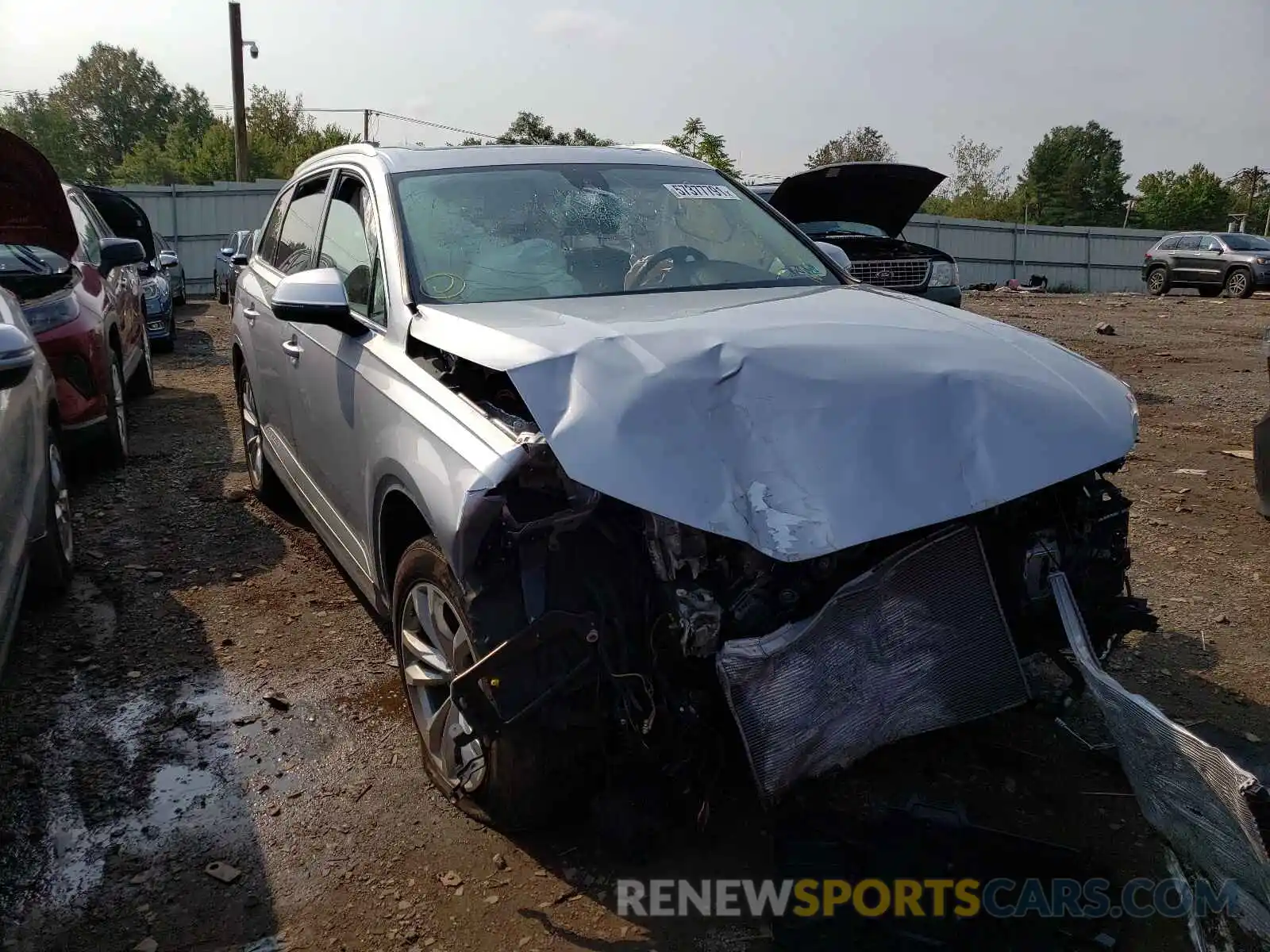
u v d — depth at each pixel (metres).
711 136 19.72
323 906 2.78
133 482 6.53
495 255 3.68
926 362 2.81
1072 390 2.87
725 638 2.49
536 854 2.95
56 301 6.12
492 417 2.79
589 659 2.55
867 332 3.01
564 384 2.58
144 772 3.40
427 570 2.96
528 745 2.74
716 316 3.17
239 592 4.82
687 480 2.42
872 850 2.69
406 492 3.01
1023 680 2.73
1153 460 7.10
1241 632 4.25
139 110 96.88
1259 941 2.21
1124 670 3.92
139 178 69.75
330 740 3.58
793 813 2.82
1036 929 2.48
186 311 18.72
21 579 3.84
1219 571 4.91
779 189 10.00
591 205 4.02
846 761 2.64
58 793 3.29
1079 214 95.19
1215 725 3.48
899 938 2.47
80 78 95.38
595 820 2.88
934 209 70.94
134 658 4.17
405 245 3.61
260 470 5.83
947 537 2.62
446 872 2.89
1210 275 25.66
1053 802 3.07
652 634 2.54
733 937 2.62
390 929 2.69
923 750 3.25
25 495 4.03
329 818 3.15
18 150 5.18
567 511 2.55
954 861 2.66
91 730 3.65
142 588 4.86
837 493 2.44
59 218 5.73
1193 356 12.88
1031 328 16.70
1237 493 6.22
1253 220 92.19
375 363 3.43
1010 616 2.77
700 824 2.68
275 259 5.23
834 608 2.53
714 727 2.61
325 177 4.71
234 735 3.62
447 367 3.16
